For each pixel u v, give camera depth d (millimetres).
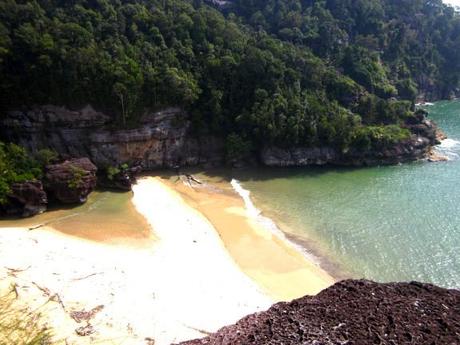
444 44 155750
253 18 113938
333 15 124312
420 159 87812
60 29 73125
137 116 75250
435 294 30625
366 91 98438
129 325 37250
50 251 48969
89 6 83438
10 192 58531
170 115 78688
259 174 78625
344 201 67500
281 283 46750
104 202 64375
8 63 69688
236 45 88938
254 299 43250
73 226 56500
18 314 36844
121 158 75812
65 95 71125
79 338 34906
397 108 96562
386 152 84750
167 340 35750
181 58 83812
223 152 82688
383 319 27906
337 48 111688
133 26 82812
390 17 139375
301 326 27719
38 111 71500
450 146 97000
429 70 147125
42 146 72375
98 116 73438
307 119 82000
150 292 42531
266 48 90562
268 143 81312
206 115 82000
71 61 70312
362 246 54625
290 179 76562
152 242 53156
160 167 79438
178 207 63594
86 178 63969
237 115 83000
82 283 42812
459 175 78500
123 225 57281
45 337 34375
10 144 64562
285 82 87062
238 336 28391
